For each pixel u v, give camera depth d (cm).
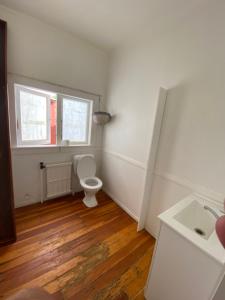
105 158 276
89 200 238
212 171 129
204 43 128
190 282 88
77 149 250
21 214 200
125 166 229
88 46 220
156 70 172
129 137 218
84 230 184
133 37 192
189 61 140
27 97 196
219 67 120
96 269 137
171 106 157
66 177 242
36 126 213
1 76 134
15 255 143
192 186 143
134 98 204
